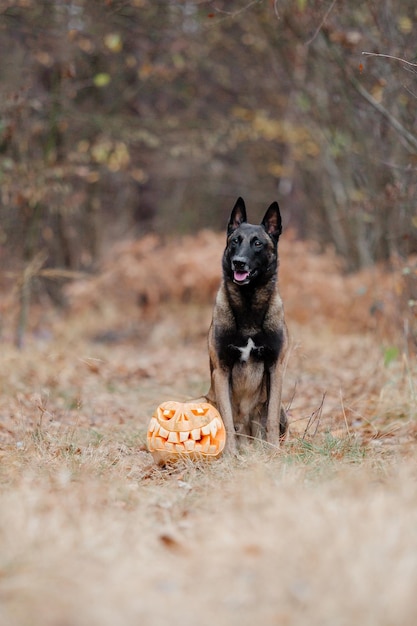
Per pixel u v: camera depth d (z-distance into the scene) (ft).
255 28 59.88
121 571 13.67
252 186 90.07
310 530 14.69
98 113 62.59
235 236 25.75
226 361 25.94
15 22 52.31
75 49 53.11
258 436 26.73
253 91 75.87
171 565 14.12
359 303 51.06
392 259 38.01
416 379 31.55
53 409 32.14
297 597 12.50
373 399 30.83
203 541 15.15
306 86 57.11
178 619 12.08
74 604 12.49
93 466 21.86
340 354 43.55
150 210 87.35
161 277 58.34
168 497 19.26
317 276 54.24
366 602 12.13
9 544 14.83
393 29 37.81
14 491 18.35
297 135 67.87
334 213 64.03
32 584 13.11
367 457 22.25
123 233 75.31
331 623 11.84
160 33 59.31
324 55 47.47
